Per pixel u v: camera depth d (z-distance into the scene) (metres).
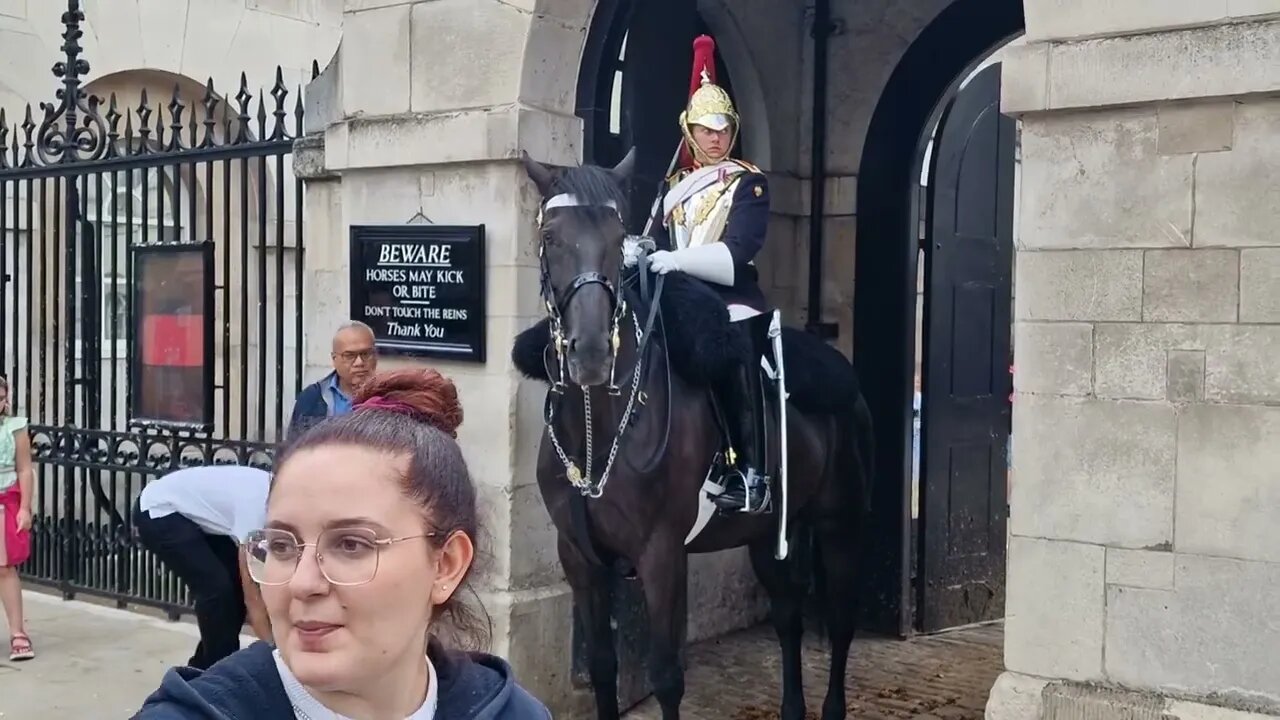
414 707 1.62
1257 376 3.45
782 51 7.12
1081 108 3.66
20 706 5.42
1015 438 3.82
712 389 4.38
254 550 1.55
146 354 6.84
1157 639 3.60
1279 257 3.42
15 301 7.73
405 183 5.38
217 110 11.36
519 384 5.12
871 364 6.98
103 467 7.21
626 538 4.16
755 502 4.40
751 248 4.60
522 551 5.16
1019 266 3.81
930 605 6.98
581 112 5.39
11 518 6.14
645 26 5.80
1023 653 3.80
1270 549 3.44
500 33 5.11
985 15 6.57
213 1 11.31
